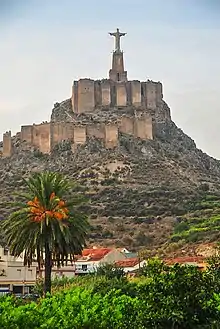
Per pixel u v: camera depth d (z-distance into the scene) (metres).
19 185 174.62
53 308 25.56
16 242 52.59
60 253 53.19
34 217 52.09
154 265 27.89
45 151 190.88
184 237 125.69
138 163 181.00
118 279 59.53
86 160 181.00
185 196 164.00
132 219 150.88
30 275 88.81
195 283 26.59
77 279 72.94
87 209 155.75
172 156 192.00
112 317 25.27
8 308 24.88
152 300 26.20
